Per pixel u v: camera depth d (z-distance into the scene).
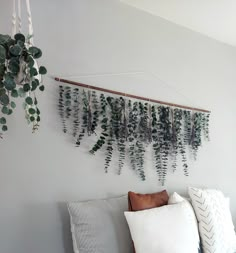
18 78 1.36
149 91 2.46
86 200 1.97
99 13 2.23
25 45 1.38
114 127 2.14
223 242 1.94
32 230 1.74
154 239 1.63
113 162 2.13
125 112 2.22
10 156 1.71
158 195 2.00
